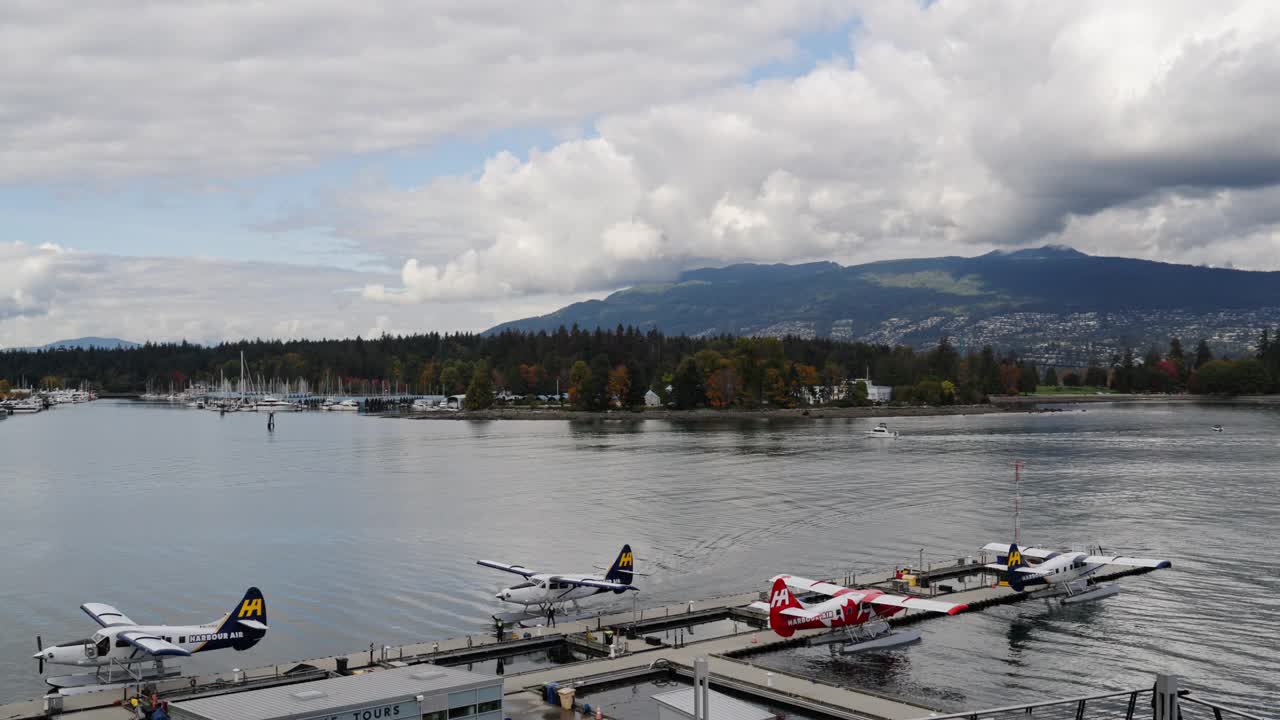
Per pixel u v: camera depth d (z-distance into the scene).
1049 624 88.31
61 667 77.69
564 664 75.69
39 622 92.38
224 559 120.50
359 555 122.12
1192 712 65.56
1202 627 87.06
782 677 68.56
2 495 181.25
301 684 52.91
